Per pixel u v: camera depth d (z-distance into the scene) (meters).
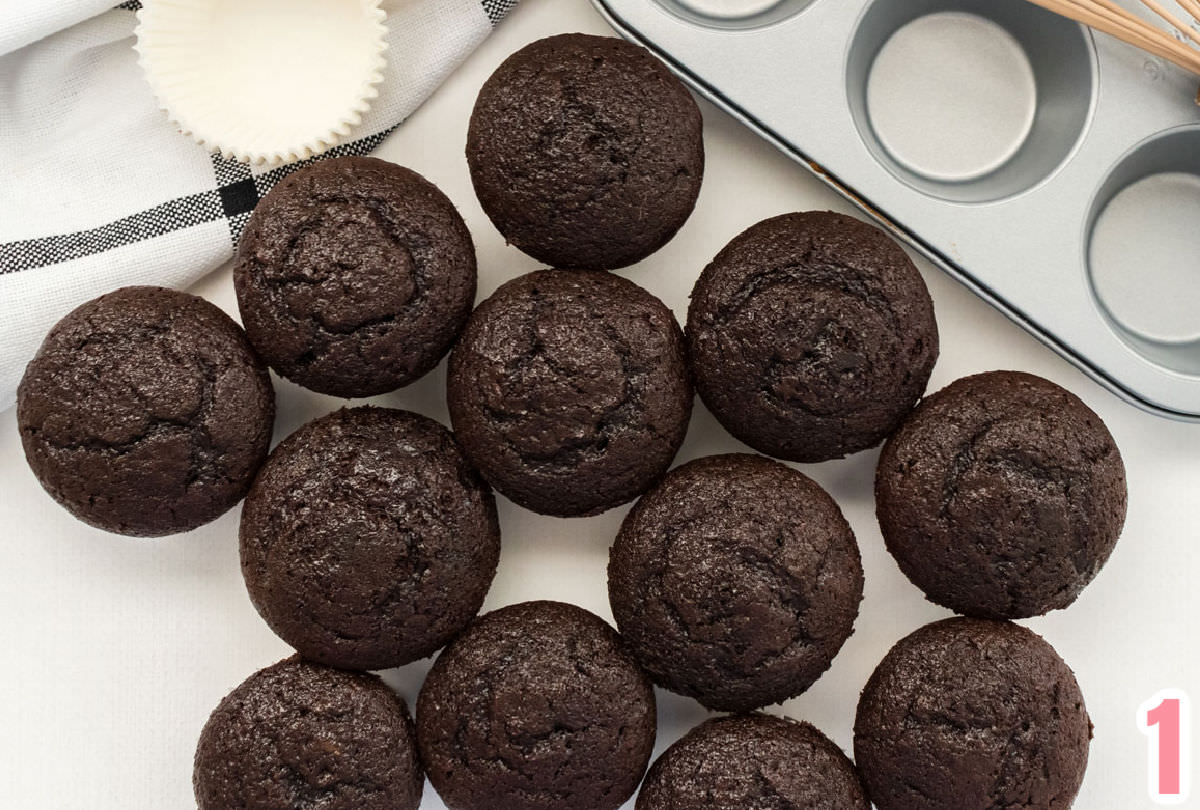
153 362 0.42
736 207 0.46
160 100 0.44
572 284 0.42
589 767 0.42
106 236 0.45
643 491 0.43
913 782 0.42
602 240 0.42
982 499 0.41
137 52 0.46
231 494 0.43
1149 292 0.46
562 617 0.43
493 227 0.46
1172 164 0.46
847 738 0.46
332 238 0.41
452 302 0.42
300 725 0.42
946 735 0.41
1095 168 0.44
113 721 0.46
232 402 0.42
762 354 0.42
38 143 0.46
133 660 0.46
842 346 0.41
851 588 0.42
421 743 0.43
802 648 0.42
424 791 0.46
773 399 0.42
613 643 0.43
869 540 0.46
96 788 0.46
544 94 0.41
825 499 0.43
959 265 0.44
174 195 0.46
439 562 0.42
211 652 0.46
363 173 0.42
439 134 0.46
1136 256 0.46
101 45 0.45
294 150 0.45
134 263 0.45
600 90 0.41
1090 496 0.42
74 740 0.46
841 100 0.44
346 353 0.42
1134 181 0.46
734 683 0.42
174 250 0.45
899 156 0.46
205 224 0.45
